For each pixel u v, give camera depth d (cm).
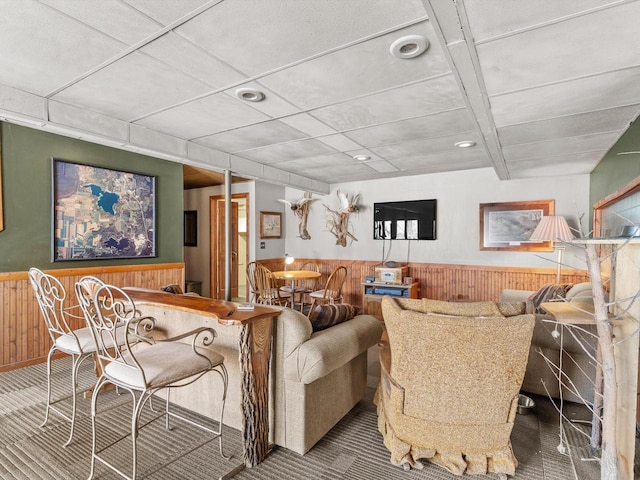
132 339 227
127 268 423
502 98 237
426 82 222
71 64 201
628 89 223
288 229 695
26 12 153
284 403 210
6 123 326
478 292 507
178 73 212
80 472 189
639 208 265
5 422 239
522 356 174
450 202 529
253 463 196
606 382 157
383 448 216
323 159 441
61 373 322
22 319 335
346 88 231
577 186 456
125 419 244
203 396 246
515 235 486
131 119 294
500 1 140
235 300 710
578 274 448
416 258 558
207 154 379
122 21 160
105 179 403
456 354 176
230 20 158
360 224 609
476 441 188
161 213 468
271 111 274
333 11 151
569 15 150
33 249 345
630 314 158
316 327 229
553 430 236
